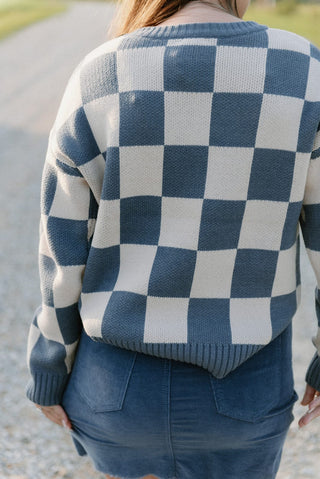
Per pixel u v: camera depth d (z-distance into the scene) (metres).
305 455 2.36
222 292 1.20
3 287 4.02
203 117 1.10
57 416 1.46
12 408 2.73
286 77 1.10
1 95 10.72
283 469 2.29
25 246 4.73
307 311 3.49
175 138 1.11
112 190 1.15
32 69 13.16
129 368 1.23
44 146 7.64
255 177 1.13
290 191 1.16
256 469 1.32
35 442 2.51
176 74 1.09
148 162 1.13
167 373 1.22
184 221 1.16
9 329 3.45
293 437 2.47
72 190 1.21
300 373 2.88
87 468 2.36
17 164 6.91
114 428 1.26
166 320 1.19
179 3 1.17
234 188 1.14
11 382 2.94
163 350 1.19
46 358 1.38
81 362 1.33
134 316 1.20
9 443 2.49
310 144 1.13
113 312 1.20
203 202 1.14
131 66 1.11
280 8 20.50
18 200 5.77
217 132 1.11
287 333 1.31
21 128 8.51
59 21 22.25
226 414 1.23
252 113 1.10
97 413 1.28
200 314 1.20
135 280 1.19
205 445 1.27
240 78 1.09
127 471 1.35
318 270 1.30
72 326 1.34
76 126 1.17
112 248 1.20
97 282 1.24
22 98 10.43
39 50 15.73
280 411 1.28
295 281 1.28
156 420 1.23
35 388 1.43
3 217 5.34
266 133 1.11
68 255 1.25
